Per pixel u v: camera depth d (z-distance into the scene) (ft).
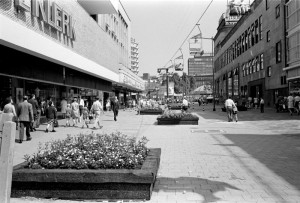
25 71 58.90
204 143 38.60
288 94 110.73
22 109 40.65
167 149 34.32
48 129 54.34
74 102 63.87
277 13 121.49
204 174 22.88
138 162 19.33
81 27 85.20
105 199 17.43
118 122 75.20
